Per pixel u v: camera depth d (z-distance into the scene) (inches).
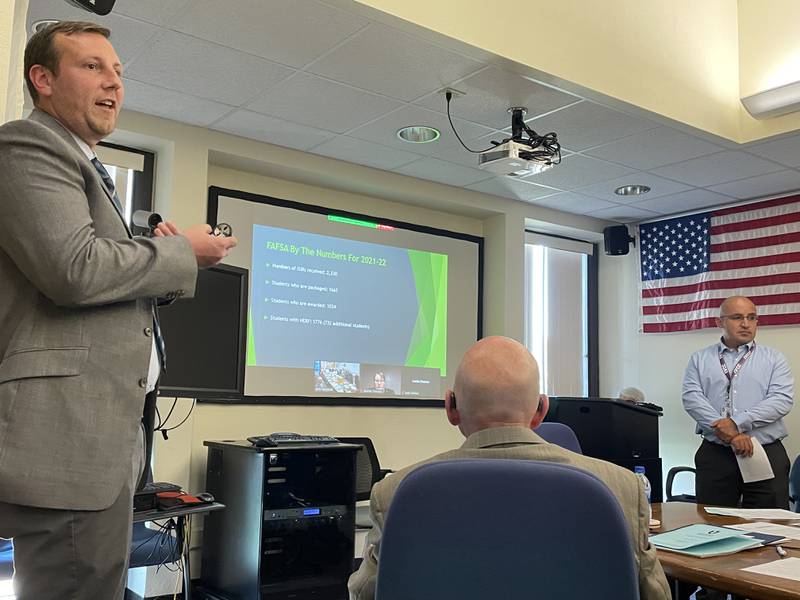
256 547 137.9
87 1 87.8
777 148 169.3
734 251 213.0
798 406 194.7
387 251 200.5
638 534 50.7
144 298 48.1
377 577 45.3
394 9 114.0
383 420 195.3
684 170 185.8
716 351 172.2
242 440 160.2
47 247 41.8
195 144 161.8
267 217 179.9
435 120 156.2
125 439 45.5
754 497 152.4
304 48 124.7
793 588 57.4
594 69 141.6
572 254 247.8
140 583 151.2
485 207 211.2
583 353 245.8
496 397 53.2
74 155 45.1
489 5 126.5
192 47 125.0
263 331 175.9
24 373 43.1
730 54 171.8
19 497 42.0
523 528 43.1
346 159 182.4
